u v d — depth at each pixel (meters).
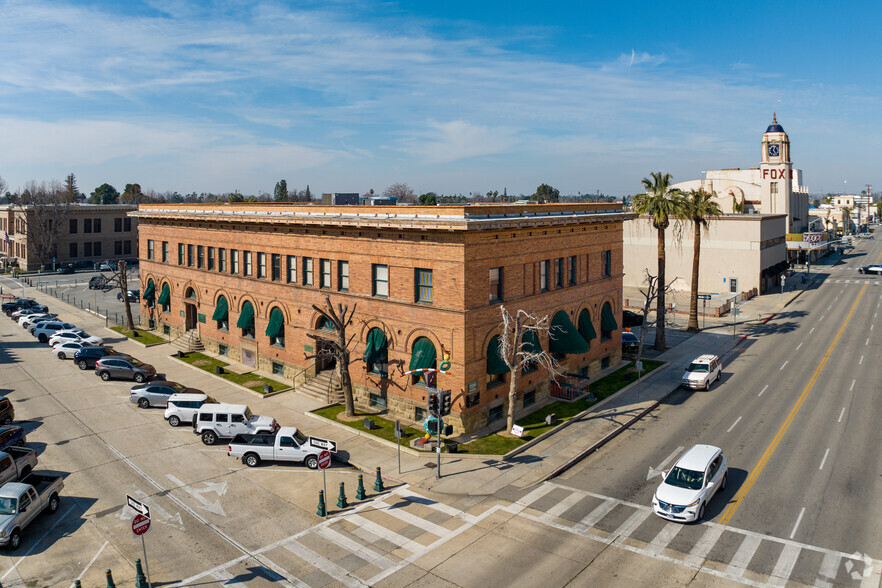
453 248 31.42
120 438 32.38
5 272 107.00
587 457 29.95
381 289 35.59
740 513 23.97
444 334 32.25
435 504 25.03
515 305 34.69
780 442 31.17
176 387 38.44
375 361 36.09
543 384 37.94
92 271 108.00
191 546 21.98
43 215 108.19
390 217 34.56
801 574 19.81
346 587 19.48
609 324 44.41
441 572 20.25
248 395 39.38
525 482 26.95
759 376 43.56
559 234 38.31
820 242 109.44
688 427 33.84
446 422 32.53
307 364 40.66
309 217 38.91
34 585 19.70
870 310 69.00
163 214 53.34
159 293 56.59
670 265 83.44
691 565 20.44
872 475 27.12
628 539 22.17
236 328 46.78
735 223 78.75
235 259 46.66
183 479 27.52
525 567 20.47
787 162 105.25
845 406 36.59
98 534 22.83
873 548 21.33
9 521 21.55
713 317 65.94
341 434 32.59
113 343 54.25
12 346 54.28
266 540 22.38
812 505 24.52
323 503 24.00
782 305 72.31
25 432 32.25
